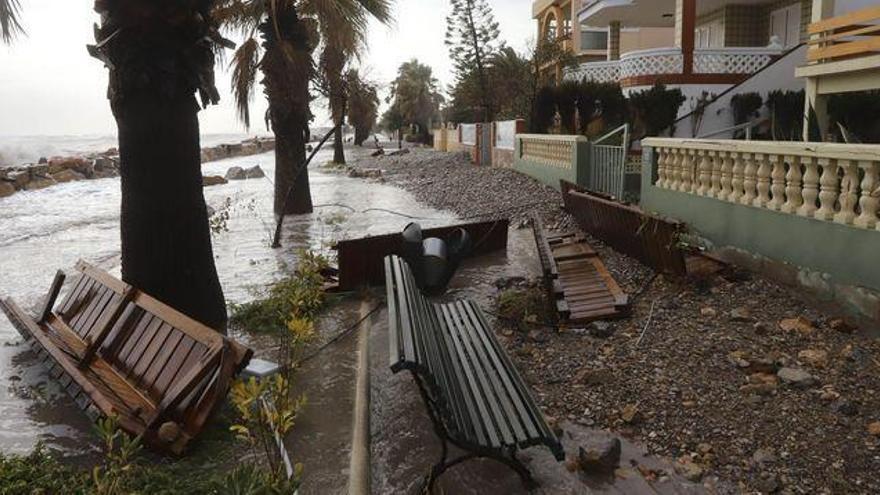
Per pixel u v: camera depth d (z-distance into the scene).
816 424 4.05
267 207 18.12
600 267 7.69
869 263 5.14
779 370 4.68
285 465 3.62
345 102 16.61
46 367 5.49
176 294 6.50
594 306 6.41
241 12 14.43
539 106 18.72
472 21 28.86
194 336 4.57
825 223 5.62
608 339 5.71
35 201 21.36
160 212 6.37
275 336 6.50
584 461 3.81
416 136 73.56
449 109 44.56
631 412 4.36
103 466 4.01
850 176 5.33
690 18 16.53
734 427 4.13
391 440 4.35
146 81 6.08
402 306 4.07
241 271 9.73
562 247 9.24
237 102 15.41
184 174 6.45
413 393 5.04
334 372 5.53
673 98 15.72
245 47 14.90
